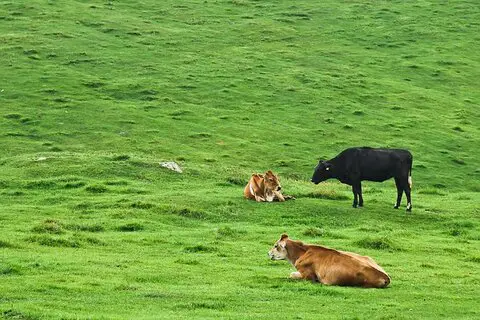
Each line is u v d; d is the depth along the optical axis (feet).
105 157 131.03
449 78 223.71
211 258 74.79
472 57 242.58
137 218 95.61
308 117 181.68
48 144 151.23
